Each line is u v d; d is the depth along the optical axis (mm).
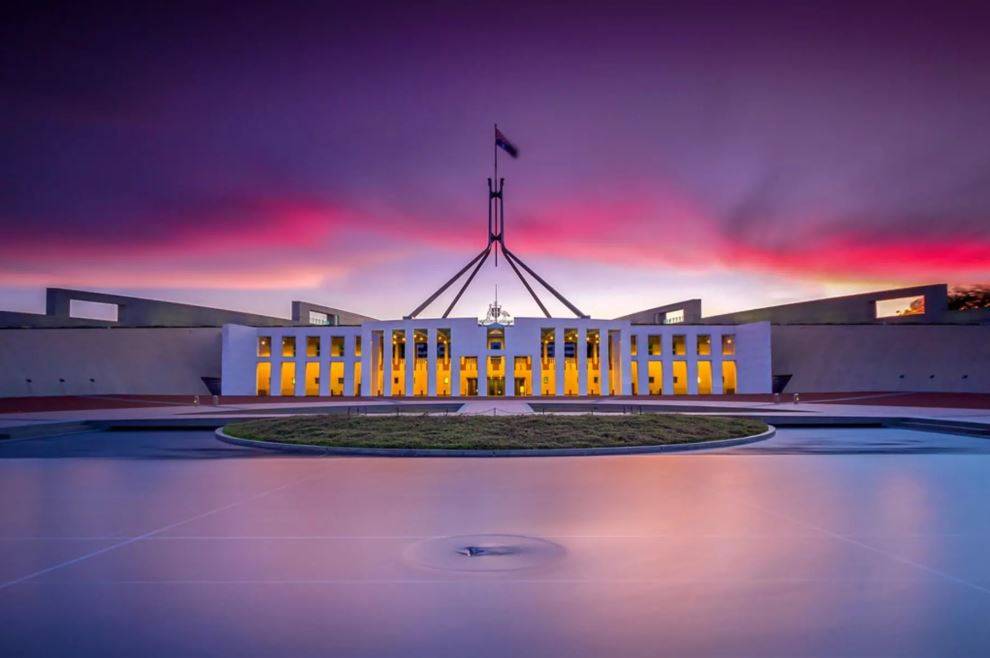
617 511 10617
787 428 28281
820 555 7965
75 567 7582
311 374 69562
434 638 5496
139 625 5809
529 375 67625
